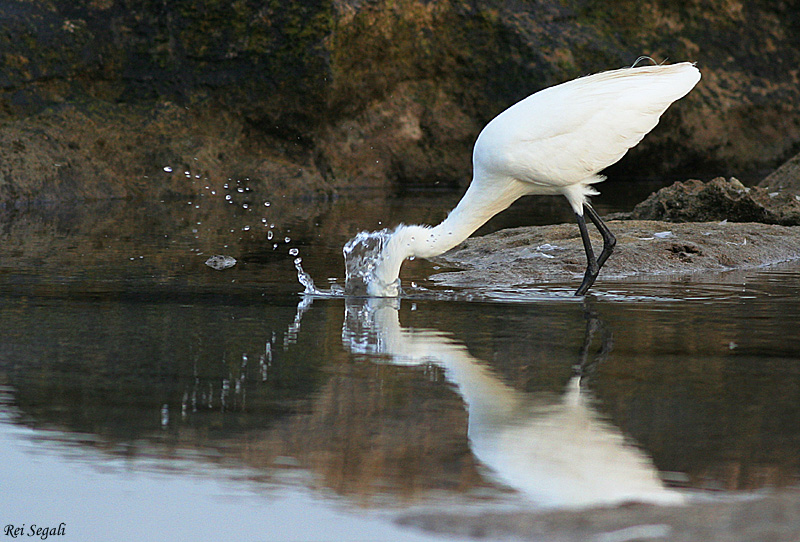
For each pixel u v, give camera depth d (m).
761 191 17.50
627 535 4.78
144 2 26.14
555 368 7.96
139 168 24.77
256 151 26.50
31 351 8.52
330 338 9.11
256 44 26.23
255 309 10.58
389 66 27.52
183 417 6.70
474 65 28.27
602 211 21.09
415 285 12.26
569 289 11.88
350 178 27.33
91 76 25.64
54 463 5.93
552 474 5.64
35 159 23.08
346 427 6.48
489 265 13.73
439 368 7.99
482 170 11.61
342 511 5.21
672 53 29.89
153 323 9.78
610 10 30.03
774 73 30.88
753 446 6.05
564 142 11.41
